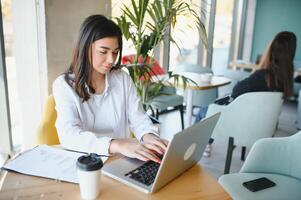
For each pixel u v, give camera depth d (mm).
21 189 1016
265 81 2494
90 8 2520
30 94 2451
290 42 2402
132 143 1289
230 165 2727
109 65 1383
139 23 2268
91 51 1362
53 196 983
